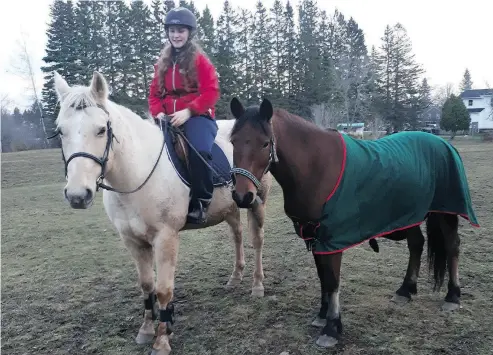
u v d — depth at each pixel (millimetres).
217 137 3445
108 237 6246
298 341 2900
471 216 3127
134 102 26266
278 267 4453
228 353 2795
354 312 3256
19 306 3734
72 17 28844
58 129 2289
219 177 3180
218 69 28531
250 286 3957
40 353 2916
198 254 5102
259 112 2527
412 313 3211
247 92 30062
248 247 5277
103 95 2389
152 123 3119
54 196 10539
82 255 5316
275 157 2543
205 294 3816
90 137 2264
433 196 3123
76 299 3844
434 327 2979
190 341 2971
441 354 2648
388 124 34125
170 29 3086
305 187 2723
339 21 39281
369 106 33219
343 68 32312
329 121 26078
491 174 10812
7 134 33969
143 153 2725
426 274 4016
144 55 28141
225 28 32906
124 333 3156
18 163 18172
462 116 31141
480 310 3182
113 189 2607
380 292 3619
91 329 3227
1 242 6152
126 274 4508
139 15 28500
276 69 33562
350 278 3949
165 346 2781
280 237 5703
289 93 32562
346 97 29984
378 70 36344
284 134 2693
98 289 4086
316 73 31766
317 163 2719
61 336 3135
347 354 2707
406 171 2906
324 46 36281
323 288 3051
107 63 28266
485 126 50062
